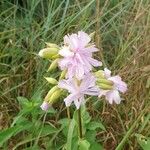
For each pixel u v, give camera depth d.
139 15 0.25
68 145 0.17
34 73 0.24
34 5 0.27
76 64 0.15
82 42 0.15
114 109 0.22
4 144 0.20
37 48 0.25
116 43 0.26
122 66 0.24
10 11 0.28
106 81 0.16
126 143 0.21
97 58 0.24
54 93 0.16
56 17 0.26
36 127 0.20
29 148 0.19
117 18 0.27
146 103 0.22
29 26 0.26
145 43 0.24
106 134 0.22
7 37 0.25
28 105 0.19
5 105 0.23
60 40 0.25
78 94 0.15
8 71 0.24
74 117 0.17
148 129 0.21
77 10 0.27
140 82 0.22
